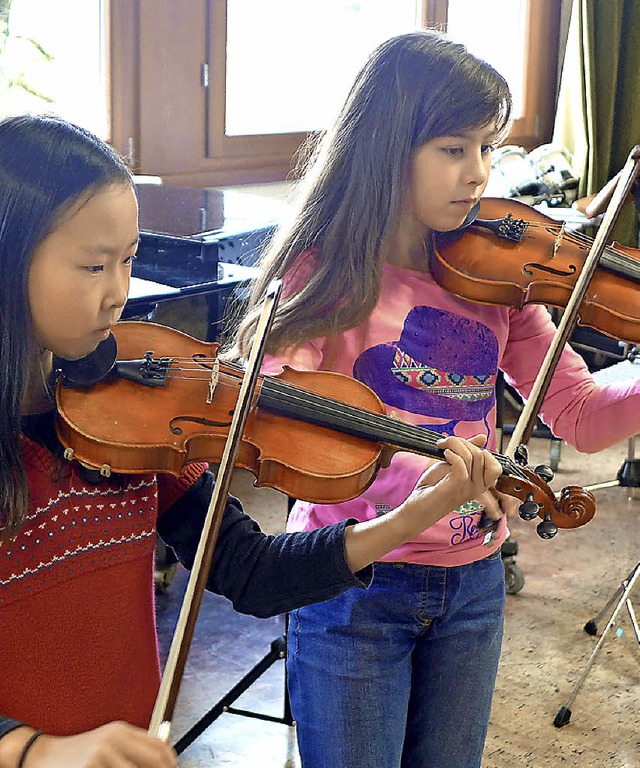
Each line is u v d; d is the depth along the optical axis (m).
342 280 1.47
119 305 0.99
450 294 1.56
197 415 1.22
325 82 4.50
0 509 0.98
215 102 3.97
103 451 1.08
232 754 2.30
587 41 4.70
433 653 1.50
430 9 4.79
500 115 1.45
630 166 1.71
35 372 1.06
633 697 2.60
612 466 4.09
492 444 1.59
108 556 1.07
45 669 1.03
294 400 1.27
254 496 3.68
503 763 2.33
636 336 1.75
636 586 3.14
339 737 1.42
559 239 1.79
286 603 1.18
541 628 2.89
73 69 3.54
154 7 3.68
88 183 0.93
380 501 1.46
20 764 0.83
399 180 1.46
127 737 0.82
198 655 2.69
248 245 2.75
